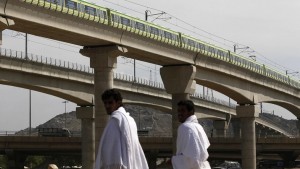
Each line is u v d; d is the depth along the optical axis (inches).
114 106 397.4
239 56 3415.4
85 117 3700.8
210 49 3053.6
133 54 2630.4
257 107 3924.7
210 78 3240.7
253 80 3737.7
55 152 4763.8
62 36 2210.9
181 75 2913.4
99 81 2407.7
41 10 1969.7
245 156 3929.6
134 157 376.2
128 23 2405.3
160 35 2613.2
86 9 2160.4
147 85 4303.6
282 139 4269.2
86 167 3676.2
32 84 3181.6
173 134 2910.9
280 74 4217.5
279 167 5383.9
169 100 4714.6
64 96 3513.8
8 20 1860.2
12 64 2970.0
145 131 5290.4
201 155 424.2
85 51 2439.7
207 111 6048.2
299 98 4857.3
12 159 4586.6
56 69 3277.6
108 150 370.9
